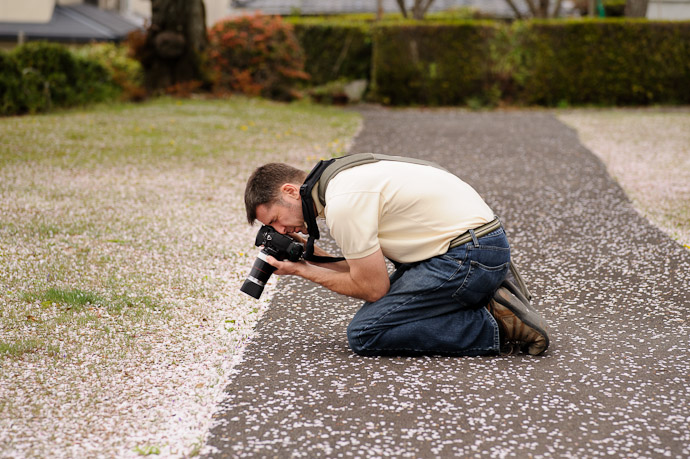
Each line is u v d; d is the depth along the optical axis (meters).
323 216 3.97
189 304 4.93
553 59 21.22
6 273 5.33
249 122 14.69
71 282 5.25
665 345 4.25
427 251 3.88
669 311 4.88
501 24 21.39
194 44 18.91
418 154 11.80
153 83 18.94
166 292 5.16
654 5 28.12
